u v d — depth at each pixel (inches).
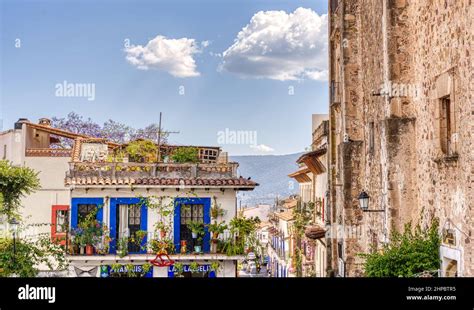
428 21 559.2
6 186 1017.5
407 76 609.9
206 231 1011.3
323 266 1079.6
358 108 856.9
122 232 1007.6
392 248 566.3
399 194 598.2
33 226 1075.3
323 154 1109.1
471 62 448.1
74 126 1226.6
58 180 1122.7
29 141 1160.2
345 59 863.1
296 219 1282.0
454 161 489.7
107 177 1018.7
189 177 1040.2
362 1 845.8
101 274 989.2
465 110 460.8
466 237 463.2
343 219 831.7
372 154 759.1
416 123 597.3
